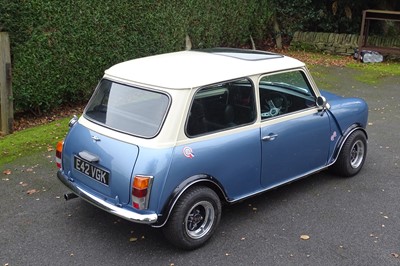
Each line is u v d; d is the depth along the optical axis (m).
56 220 4.98
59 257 4.30
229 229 4.79
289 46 16.39
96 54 9.16
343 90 11.08
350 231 4.77
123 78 4.64
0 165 6.46
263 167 4.90
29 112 8.71
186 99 4.22
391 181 6.00
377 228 4.83
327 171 6.33
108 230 4.78
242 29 14.77
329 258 4.29
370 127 8.27
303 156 5.35
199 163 4.28
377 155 6.91
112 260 4.25
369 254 4.36
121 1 9.49
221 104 4.51
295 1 16.36
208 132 4.41
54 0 8.17
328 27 16.30
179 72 4.47
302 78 5.37
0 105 7.60
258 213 5.13
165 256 4.31
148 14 10.38
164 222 4.11
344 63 14.11
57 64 8.47
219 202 4.51
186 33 12.09
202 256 4.32
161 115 4.19
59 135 7.70
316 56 15.13
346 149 5.89
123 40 9.74
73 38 8.63
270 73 4.94
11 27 7.72
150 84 4.37
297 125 5.18
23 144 7.24
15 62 7.89
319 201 5.43
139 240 4.59
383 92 10.90
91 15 8.88
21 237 4.64
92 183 4.45
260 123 4.82
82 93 9.22
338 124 5.75
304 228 4.82
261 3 15.48
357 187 5.82
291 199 5.48
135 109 4.42
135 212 4.05
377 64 13.94
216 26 13.48
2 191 5.68
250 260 4.25
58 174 4.91
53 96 8.60
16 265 4.17
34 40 8.02
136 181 3.98
